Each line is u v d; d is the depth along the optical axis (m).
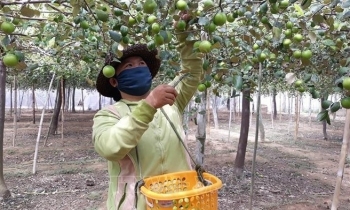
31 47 2.91
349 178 8.03
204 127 4.35
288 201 6.18
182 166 1.91
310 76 2.04
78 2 1.65
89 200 6.05
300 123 21.06
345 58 1.89
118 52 1.67
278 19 1.89
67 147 10.88
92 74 3.81
